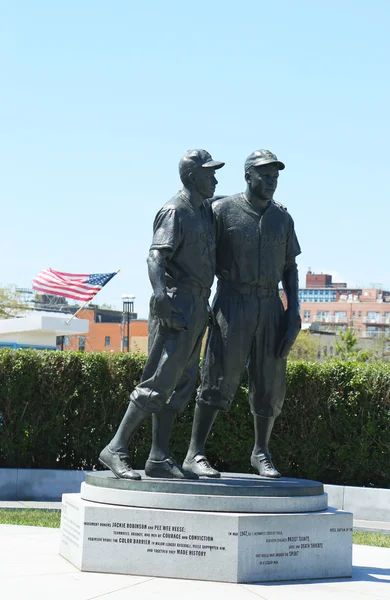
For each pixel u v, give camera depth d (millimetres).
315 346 68562
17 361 14289
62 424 14445
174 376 7680
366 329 111250
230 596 6332
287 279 8594
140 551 7043
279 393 8445
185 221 7758
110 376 14539
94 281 28516
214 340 8266
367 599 6445
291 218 8562
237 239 8219
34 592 6328
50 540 8867
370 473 14133
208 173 7859
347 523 7387
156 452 7914
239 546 6863
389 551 9125
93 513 7176
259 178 8203
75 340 77562
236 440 14141
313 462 14234
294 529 7121
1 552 8016
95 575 6980
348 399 14125
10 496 13586
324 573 7250
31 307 61375
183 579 6914
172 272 7809
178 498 7102
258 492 7234
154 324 7852
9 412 14250
